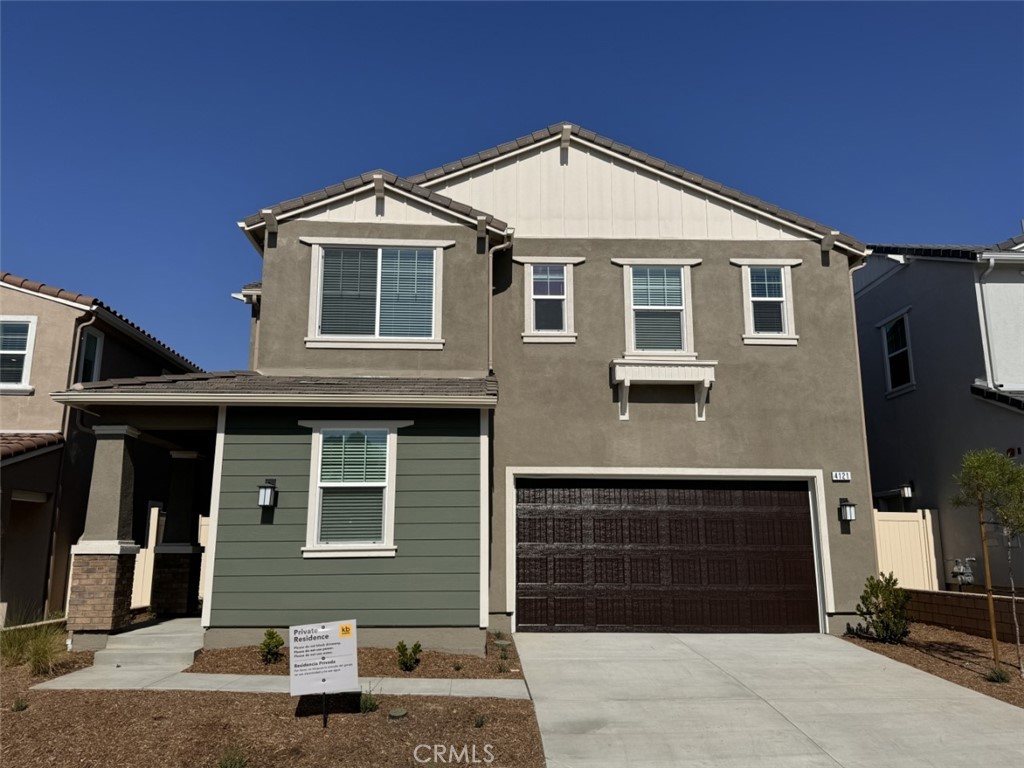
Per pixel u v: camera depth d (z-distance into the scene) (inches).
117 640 415.8
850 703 345.7
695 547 510.9
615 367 518.3
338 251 506.6
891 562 542.6
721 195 553.0
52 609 556.1
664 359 525.3
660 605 502.3
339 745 276.8
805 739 301.3
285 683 350.3
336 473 434.9
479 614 420.5
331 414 439.8
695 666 407.2
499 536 500.4
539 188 553.3
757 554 512.4
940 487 611.2
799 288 546.3
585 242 545.0
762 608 505.4
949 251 601.3
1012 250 585.0
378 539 430.0
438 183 550.9
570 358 527.2
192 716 299.4
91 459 617.6
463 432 440.5
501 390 520.7
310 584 420.2
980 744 297.7
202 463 589.9
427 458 437.1
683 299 540.1
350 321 498.0
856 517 515.2
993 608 444.5
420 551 426.6
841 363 536.7
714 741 297.4
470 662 402.0
